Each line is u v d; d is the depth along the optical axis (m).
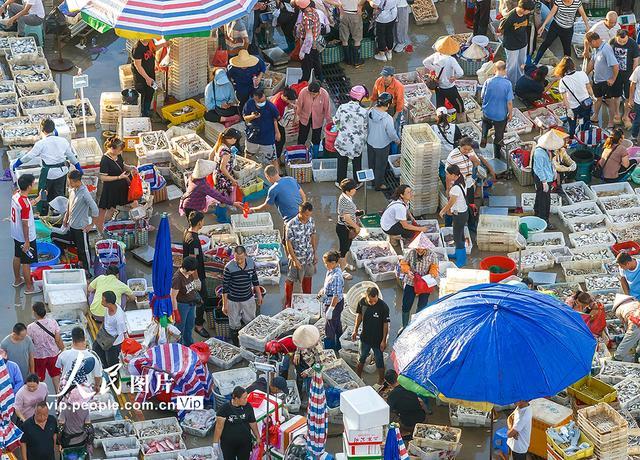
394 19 65.75
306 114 57.72
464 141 52.44
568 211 55.16
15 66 64.44
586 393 43.97
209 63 64.00
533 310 35.56
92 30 69.44
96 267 50.19
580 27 68.44
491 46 67.25
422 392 36.50
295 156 58.38
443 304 36.53
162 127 61.56
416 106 61.22
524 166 57.28
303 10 61.94
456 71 59.69
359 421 38.09
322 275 52.06
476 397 33.91
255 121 56.25
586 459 40.69
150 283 51.31
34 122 59.59
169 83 62.47
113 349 44.62
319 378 37.44
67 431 41.19
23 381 42.62
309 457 38.16
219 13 56.78
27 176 48.78
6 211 55.44
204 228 53.28
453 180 51.25
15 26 68.06
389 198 56.66
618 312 46.22
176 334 46.38
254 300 47.12
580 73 58.19
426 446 42.06
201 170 51.56
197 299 46.22
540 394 33.88
